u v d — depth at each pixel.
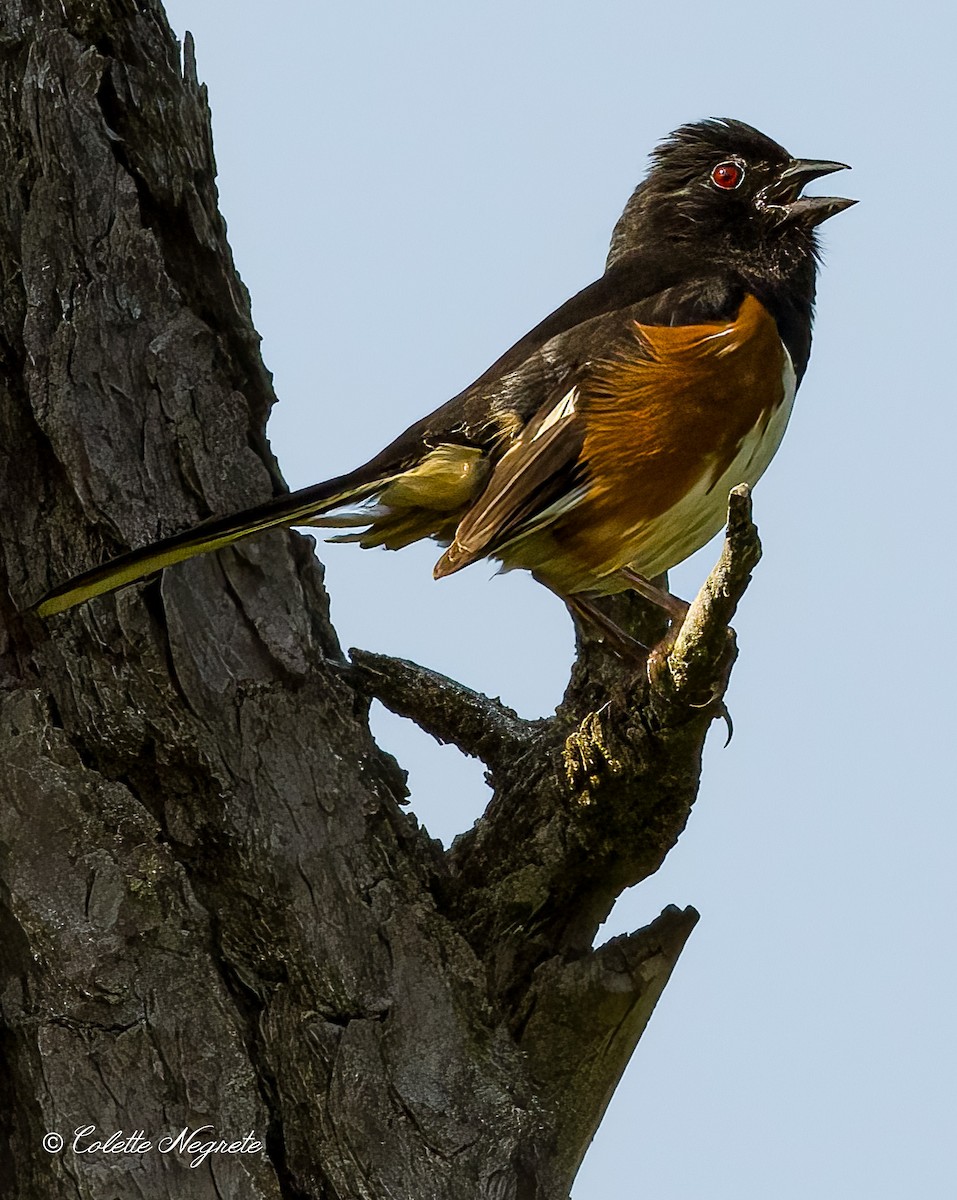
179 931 6.96
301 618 7.71
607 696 7.93
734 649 6.58
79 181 7.86
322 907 7.19
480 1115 6.91
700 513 8.84
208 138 8.45
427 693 8.07
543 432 8.45
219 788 7.26
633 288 9.30
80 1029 6.79
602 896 7.56
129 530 7.57
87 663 7.34
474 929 7.48
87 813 7.06
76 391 7.62
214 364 7.97
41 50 7.97
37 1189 6.73
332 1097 6.85
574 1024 7.30
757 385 8.71
